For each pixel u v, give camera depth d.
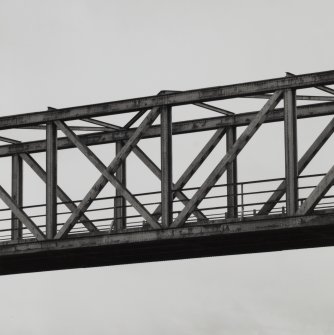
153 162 45.59
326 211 40.81
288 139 40.78
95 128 45.31
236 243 42.59
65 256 44.09
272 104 41.06
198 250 43.59
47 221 43.31
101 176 42.81
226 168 42.31
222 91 41.47
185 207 41.66
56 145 43.59
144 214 42.09
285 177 40.84
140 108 42.34
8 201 44.06
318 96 43.34
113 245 42.38
